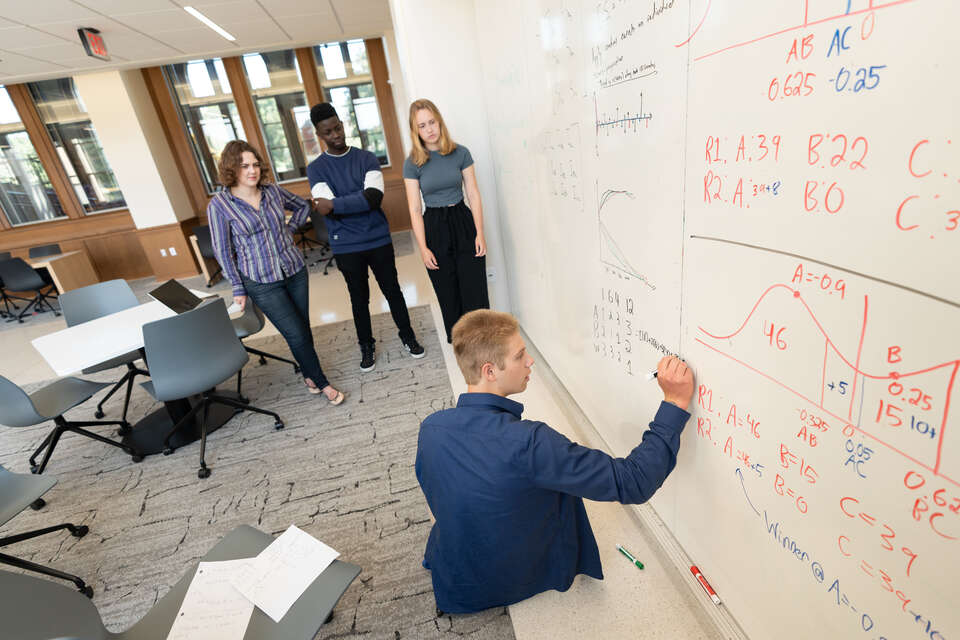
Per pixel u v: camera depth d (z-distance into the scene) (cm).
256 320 288
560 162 162
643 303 117
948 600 54
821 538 73
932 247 46
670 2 82
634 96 102
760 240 71
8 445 258
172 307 232
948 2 39
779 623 93
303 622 95
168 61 543
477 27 254
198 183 664
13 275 505
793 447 74
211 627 96
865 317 56
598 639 121
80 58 471
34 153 602
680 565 131
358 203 238
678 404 104
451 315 275
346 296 449
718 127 75
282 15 434
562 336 208
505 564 114
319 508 183
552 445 95
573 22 128
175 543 175
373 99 666
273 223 222
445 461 102
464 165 244
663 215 99
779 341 72
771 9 60
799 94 58
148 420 267
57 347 204
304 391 276
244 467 214
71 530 182
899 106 46
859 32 48
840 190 55
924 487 53
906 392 53
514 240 270
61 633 84
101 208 635
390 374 281
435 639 128
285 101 650
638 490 97
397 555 157
